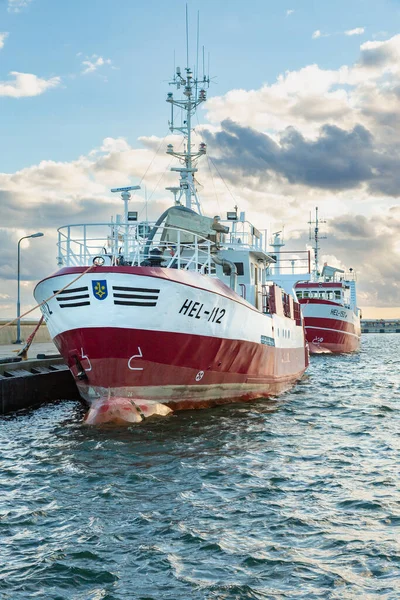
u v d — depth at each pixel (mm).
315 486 11727
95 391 17469
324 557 8617
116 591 7707
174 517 10133
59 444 15156
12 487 11797
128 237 19125
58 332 17781
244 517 10125
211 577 8055
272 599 7508
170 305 16812
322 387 27625
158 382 17703
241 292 23328
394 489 11508
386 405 21781
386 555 8648
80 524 9867
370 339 125438
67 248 19109
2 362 22234
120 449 14438
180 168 27719
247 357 21047
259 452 14383
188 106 27984
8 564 8430
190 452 14203
